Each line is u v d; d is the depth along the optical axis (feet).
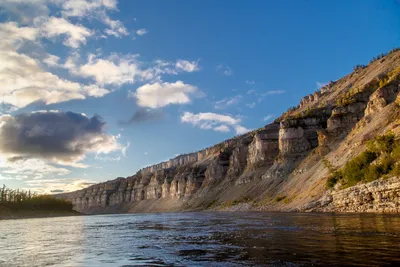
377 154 215.31
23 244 125.90
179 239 119.24
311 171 403.54
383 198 178.09
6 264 78.07
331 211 238.48
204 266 63.57
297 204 322.96
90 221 362.12
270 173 536.42
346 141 356.79
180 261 71.15
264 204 433.07
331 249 71.46
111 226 238.27
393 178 169.37
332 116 463.83
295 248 76.54
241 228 148.77
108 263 73.67
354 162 227.20
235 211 463.83
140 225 234.58
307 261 60.75
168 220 292.20
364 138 293.84
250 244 90.79
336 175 271.08
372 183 187.83
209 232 140.97
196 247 92.99
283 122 557.33
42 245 120.16
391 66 638.94
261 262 63.57
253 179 590.55
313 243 81.97
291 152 532.73
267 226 147.64
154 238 128.88
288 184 452.35
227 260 68.54
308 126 545.03
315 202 275.80
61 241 133.59
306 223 145.69
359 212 195.93
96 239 136.98
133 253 87.66
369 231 98.58
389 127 246.06
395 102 298.76
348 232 99.30
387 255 61.72
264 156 611.47
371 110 341.41
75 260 80.43
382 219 135.54
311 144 529.04
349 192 217.56
